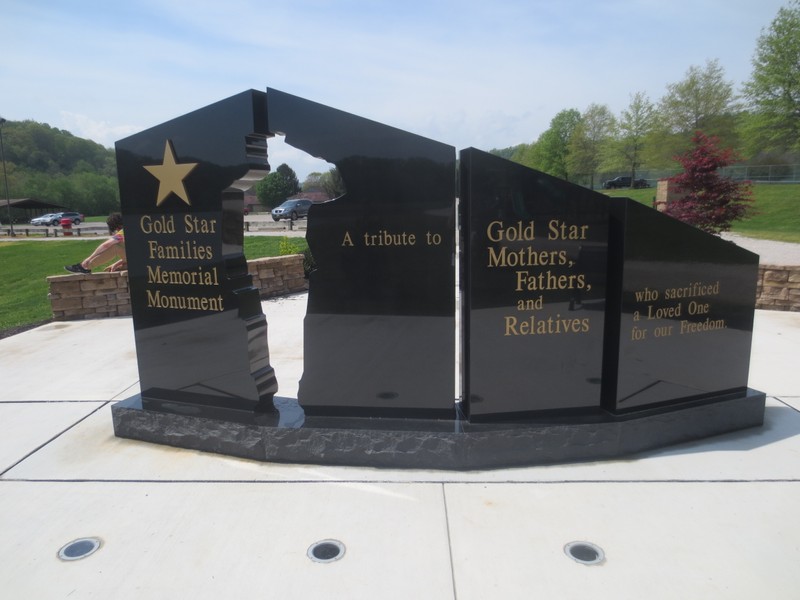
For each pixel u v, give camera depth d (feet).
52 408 14.87
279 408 12.37
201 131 11.32
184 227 11.85
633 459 11.36
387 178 10.78
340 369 11.60
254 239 65.67
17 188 299.79
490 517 9.44
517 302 10.95
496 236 10.64
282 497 10.16
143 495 10.32
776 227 84.58
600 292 11.21
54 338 22.58
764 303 26.71
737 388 12.85
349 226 11.03
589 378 11.54
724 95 156.04
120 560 8.50
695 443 12.07
